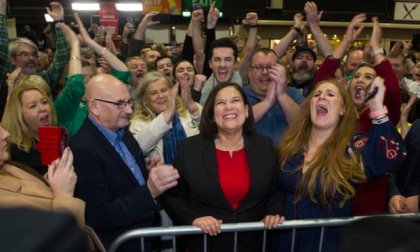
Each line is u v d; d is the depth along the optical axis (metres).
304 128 2.14
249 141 2.12
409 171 2.18
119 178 1.88
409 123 3.83
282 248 2.03
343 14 10.12
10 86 2.95
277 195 2.09
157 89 2.76
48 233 0.33
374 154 1.88
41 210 0.36
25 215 0.35
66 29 3.32
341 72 4.29
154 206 1.71
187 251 2.10
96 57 4.84
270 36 10.19
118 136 2.04
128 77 3.17
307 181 1.96
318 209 1.97
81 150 1.81
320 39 3.51
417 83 4.38
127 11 9.35
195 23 3.94
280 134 2.80
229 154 2.09
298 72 4.03
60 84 3.86
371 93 1.89
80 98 2.72
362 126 2.40
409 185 2.18
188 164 2.04
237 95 2.09
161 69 4.04
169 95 2.57
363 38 9.77
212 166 2.02
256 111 2.62
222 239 1.97
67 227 0.35
